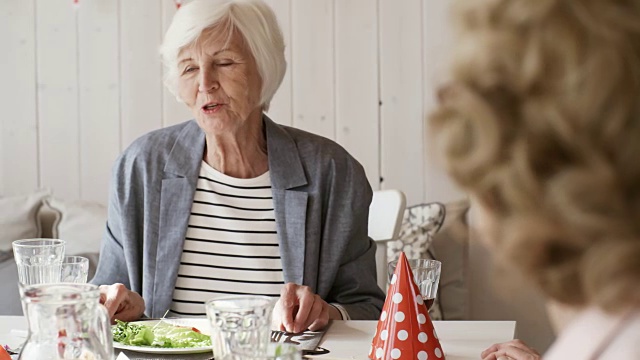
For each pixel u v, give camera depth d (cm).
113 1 327
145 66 328
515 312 304
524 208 52
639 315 57
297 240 199
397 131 320
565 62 50
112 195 206
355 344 159
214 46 195
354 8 319
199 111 198
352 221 204
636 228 51
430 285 158
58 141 331
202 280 199
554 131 51
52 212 308
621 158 50
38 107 331
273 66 201
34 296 104
